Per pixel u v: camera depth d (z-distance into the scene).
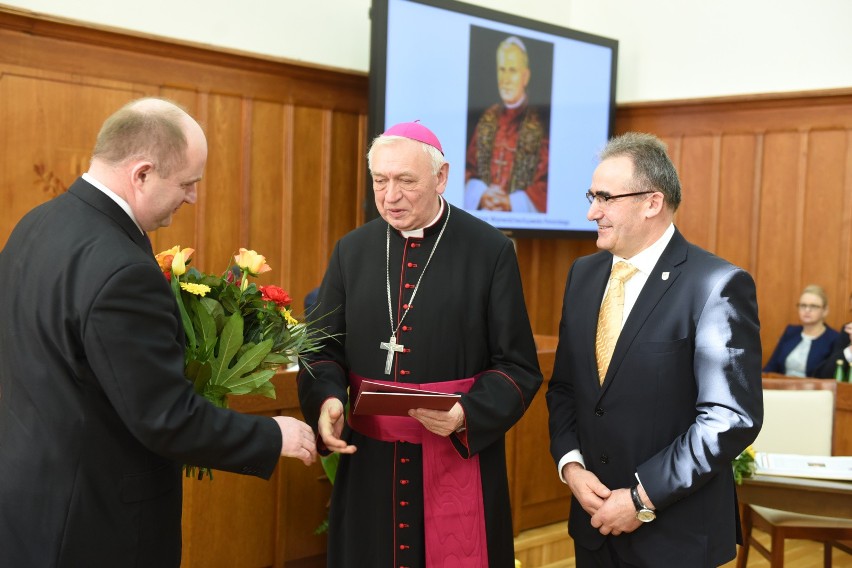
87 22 4.64
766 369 5.83
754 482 2.74
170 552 1.83
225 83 5.31
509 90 6.39
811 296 5.66
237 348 1.94
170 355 1.70
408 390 1.98
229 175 5.39
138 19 4.95
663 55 6.98
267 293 2.05
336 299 2.42
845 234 6.10
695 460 1.94
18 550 1.64
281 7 5.59
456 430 2.19
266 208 5.59
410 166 2.18
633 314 2.11
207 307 1.93
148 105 1.77
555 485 4.33
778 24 6.39
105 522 1.69
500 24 6.27
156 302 1.68
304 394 2.25
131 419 1.64
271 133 5.57
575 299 2.29
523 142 6.54
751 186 6.52
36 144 4.58
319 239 5.88
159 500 1.79
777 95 6.30
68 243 1.67
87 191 1.73
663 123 6.97
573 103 6.80
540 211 6.75
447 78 5.98
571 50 6.73
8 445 1.69
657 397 2.06
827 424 3.66
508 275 2.35
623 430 2.09
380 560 2.26
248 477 3.30
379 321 2.32
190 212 5.24
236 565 3.28
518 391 2.24
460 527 2.26
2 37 4.44
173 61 5.07
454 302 2.30
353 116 6.02
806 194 6.27
